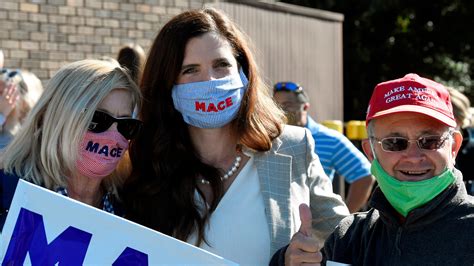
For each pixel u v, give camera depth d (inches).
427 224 120.7
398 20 1075.3
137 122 149.4
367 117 128.8
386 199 127.1
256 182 153.4
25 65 352.5
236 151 155.8
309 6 981.8
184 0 398.9
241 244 147.9
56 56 361.4
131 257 130.0
